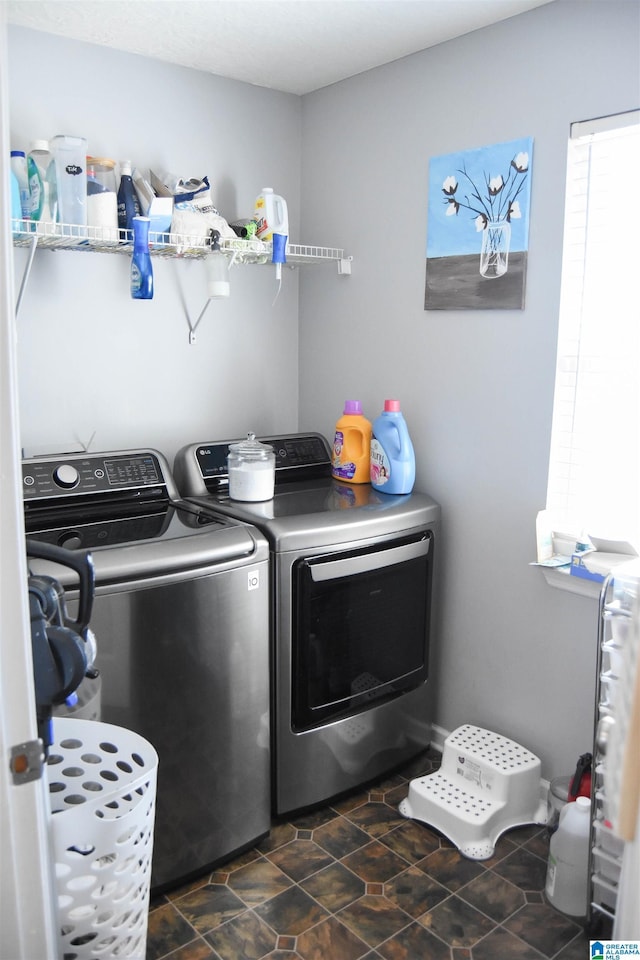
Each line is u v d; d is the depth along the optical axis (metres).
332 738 2.24
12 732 1.00
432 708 2.58
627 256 1.98
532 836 2.19
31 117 2.18
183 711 1.89
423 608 2.43
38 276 2.25
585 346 2.09
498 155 2.17
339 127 2.65
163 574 1.81
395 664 2.38
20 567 0.98
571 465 2.17
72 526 2.03
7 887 1.03
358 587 2.21
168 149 2.46
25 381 2.27
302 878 2.01
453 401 2.41
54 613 1.20
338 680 2.22
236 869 2.04
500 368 2.27
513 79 2.12
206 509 2.26
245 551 1.95
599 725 1.74
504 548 2.33
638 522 2.06
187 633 1.87
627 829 1.25
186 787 1.93
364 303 2.66
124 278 2.42
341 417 2.74
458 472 2.44
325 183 2.74
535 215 2.12
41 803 1.04
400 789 2.41
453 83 2.27
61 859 1.29
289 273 2.87
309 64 2.45
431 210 2.37
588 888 1.79
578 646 2.17
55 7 2.00
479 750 2.29
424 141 2.38
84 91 2.26
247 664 2.00
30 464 2.14
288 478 2.66
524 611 2.30
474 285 2.28
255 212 2.47
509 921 1.87
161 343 2.54
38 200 1.99
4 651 0.98
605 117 1.94
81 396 2.39
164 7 2.00
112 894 1.37
